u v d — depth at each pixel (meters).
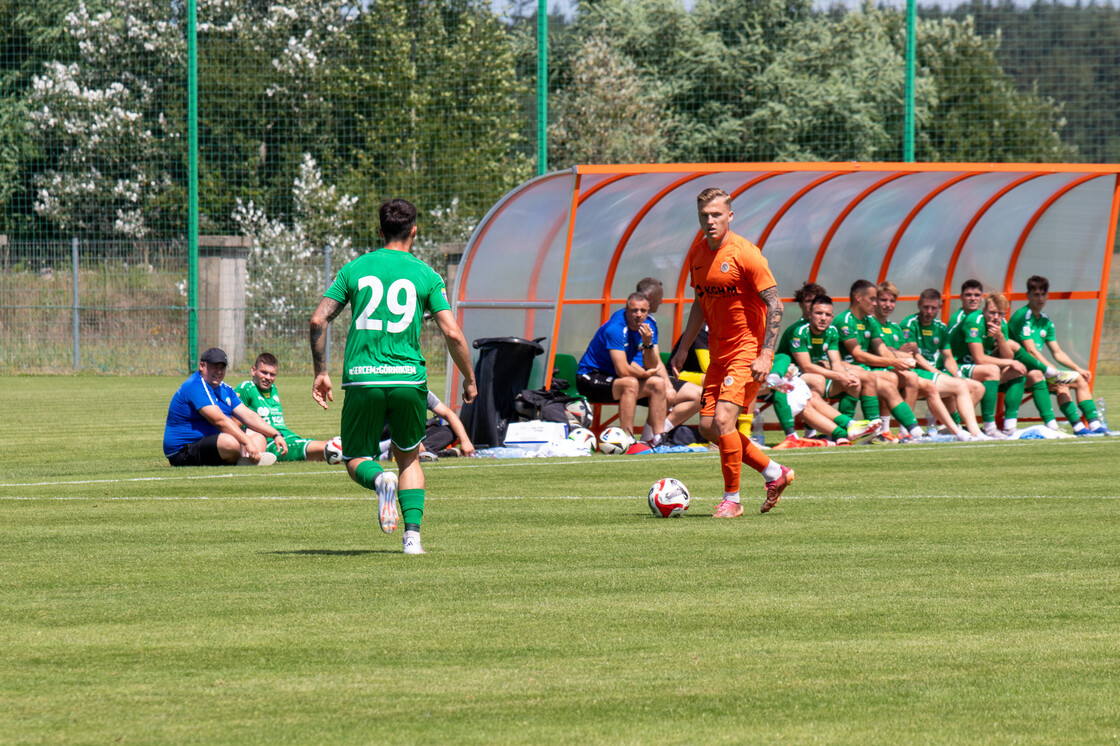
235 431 29.77
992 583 15.05
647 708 10.08
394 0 76.75
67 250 71.31
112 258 71.31
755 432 35.66
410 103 75.81
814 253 41.25
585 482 26.31
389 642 12.20
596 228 38.06
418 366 16.88
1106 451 32.00
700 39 89.44
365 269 16.88
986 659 11.54
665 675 11.04
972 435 36.34
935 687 10.66
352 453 17.02
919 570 15.91
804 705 10.16
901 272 42.47
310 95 77.12
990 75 82.25
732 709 10.05
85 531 19.59
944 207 41.41
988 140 81.88
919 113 83.62
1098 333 39.31
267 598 14.25
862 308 36.22
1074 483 25.38
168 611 13.59
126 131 80.75
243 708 10.09
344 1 81.31
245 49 78.88
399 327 16.77
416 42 76.81
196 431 30.19
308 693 10.51
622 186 36.78
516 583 15.11
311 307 71.06
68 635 12.52
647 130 91.50
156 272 71.12
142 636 12.46
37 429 41.69
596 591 14.62
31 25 88.88
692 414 34.69
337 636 12.45
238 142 77.94
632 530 19.47
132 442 37.31
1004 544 17.92
